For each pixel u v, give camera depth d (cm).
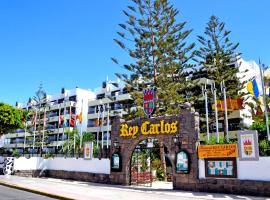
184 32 3206
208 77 3691
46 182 2152
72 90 6825
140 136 2014
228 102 3061
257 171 1480
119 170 2067
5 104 3662
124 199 1302
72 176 2456
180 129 1809
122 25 3197
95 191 1625
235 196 1441
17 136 7512
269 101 2912
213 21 3619
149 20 3250
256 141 1506
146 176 2231
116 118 2208
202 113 3547
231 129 3872
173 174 1791
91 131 5928
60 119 4659
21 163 2769
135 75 3225
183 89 3400
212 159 1644
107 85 6331
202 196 1445
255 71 4519
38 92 5662
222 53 3531
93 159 2306
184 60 3272
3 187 1875
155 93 2058
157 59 3172
